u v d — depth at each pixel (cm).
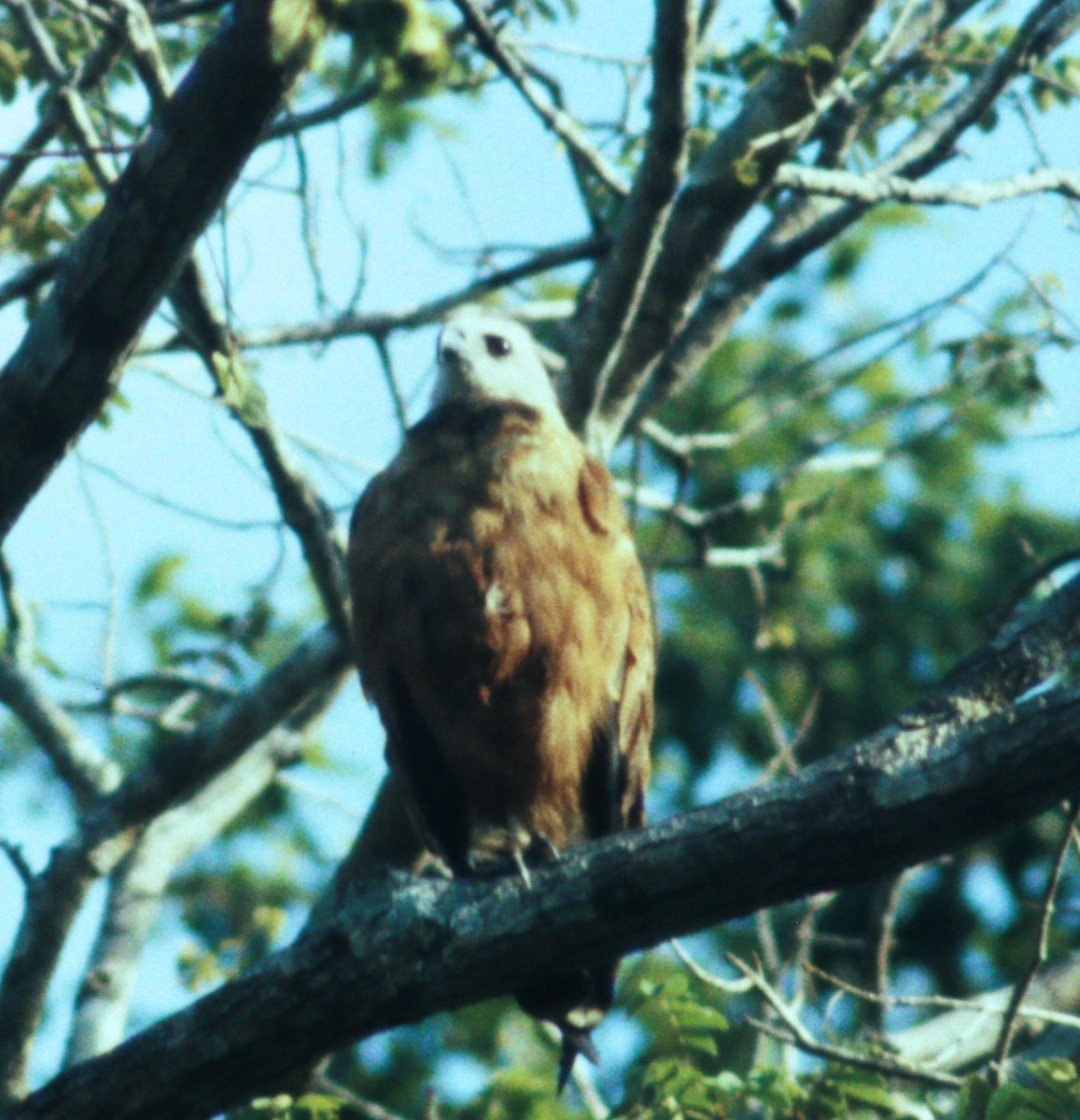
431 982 724
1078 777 642
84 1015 1052
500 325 1034
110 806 1034
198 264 902
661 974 1210
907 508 1609
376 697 973
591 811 980
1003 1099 689
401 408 1145
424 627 935
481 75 1160
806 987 963
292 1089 970
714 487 1578
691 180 1062
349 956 733
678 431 1598
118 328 716
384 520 952
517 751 952
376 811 1060
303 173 1049
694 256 1062
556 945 712
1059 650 705
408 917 732
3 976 985
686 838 690
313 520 1027
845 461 1249
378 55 584
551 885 712
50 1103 749
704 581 1575
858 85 1112
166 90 847
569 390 1024
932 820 655
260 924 1096
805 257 1158
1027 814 652
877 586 1584
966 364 1320
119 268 702
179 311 935
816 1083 802
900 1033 1038
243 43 646
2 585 1159
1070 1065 700
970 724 659
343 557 1093
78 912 1005
